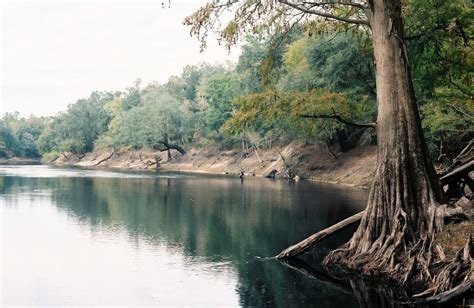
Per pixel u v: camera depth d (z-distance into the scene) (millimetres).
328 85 54219
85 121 162500
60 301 16875
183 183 64812
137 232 29266
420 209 19344
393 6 20219
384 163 19984
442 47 25281
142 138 114125
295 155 74000
